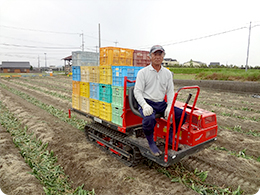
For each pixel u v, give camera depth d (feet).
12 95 47.93
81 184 12.72
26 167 14.21
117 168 13.88
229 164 14.49
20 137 20.03
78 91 19.56
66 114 28.94
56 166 14.71
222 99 40.55
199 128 12.12
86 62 21.26
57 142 18.67
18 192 11.11
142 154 12.45
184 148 11.57
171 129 12.87
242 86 51.06
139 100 11.16
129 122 14.43
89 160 15.06
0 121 25.17
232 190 12.05
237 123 24.93
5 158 15.16
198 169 14.11
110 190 11.69
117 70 14.28
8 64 226.58
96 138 17.81
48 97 44.65
